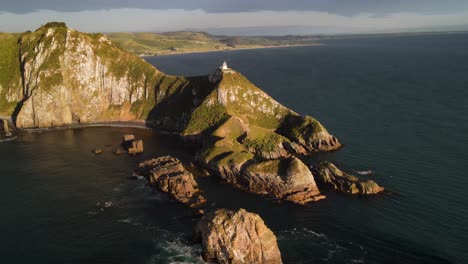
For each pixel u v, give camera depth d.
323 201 89.31
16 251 71.69
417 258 66.81
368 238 73.50
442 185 93.38
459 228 75.19
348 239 73.56
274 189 94.75
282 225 79.38
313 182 93.88
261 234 67.31
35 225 81.31
